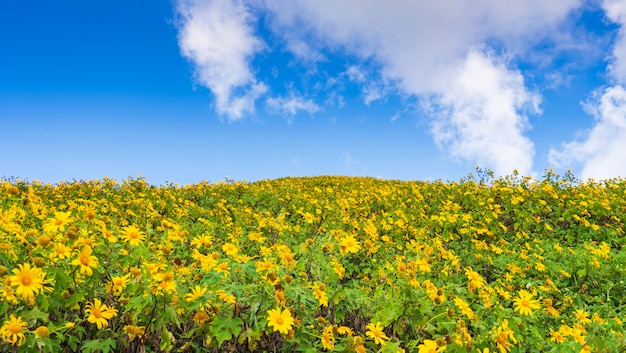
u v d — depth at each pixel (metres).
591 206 11.86
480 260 8.73
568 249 9.33
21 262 3.63
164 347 3.43
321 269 4.85
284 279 4.00
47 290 3.24
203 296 3.58
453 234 10.63
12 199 4.17
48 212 6.54
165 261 4.35
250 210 11.43
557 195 12.89
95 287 3.79
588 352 4.02
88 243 3.55
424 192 14.99
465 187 14.34
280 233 9.20
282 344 4.00
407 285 4.27
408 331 4.32
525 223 11.27
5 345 2.86
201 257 4.26
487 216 11.61
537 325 5.58
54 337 3.35
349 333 3.95
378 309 4.45
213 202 13.98
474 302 5.16
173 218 10.66
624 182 15.02
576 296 7.10
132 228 4.20
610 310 6.51
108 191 13.71
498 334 3.94
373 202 14.28
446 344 3.69
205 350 3.73
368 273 7.09
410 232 10.52
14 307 3.15
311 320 3.92
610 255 8.83
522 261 8.64
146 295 3.46
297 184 18.81
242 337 3.52
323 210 12.36
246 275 4.11
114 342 3.37
